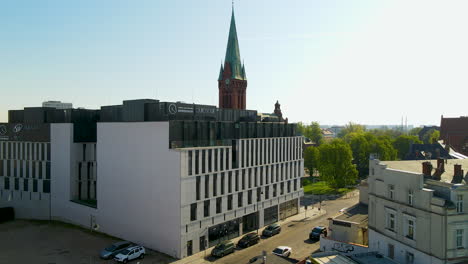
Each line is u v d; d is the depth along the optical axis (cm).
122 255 4547
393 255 3800
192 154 4925
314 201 8725
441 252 3142
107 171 5781
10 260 4616
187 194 4831
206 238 5162
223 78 12525
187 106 5425
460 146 12656
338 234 4981
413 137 14825
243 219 6112
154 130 5059
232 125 5753
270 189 6625
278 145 6881
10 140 7281
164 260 4688
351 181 9675
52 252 4934
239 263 4606
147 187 5172
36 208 6900
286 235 5950
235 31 12419
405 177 3603
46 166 6819
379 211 4041
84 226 6234
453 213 3145
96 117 6975
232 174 5662
